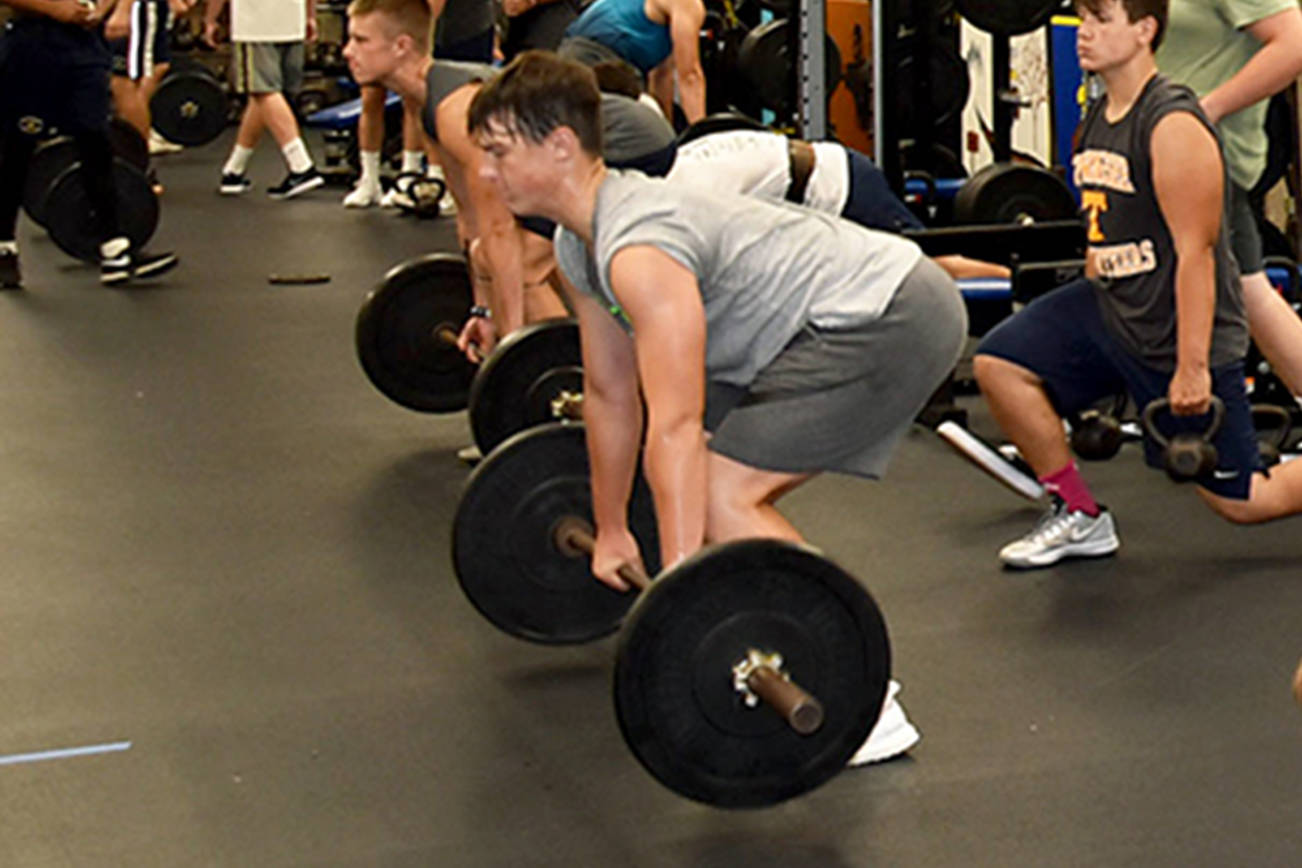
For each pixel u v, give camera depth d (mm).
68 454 5566
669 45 7664
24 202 8695
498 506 3797
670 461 2824
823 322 3080
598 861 3049
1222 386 4188
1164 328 4148
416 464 5449
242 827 3188
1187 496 4969
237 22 10625
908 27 7723
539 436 3785
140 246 8414
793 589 2947
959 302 3219
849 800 3252
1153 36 4047
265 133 13828
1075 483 4445
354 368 6664
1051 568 4438
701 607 2906
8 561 4594
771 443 3121
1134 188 4074
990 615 4141
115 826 3193
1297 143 5742
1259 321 4719
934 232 5875
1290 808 3189
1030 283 5578
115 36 8086
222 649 4012
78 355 6855
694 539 2879
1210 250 4020
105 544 4730
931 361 3154
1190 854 3033
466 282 5547
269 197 10875
